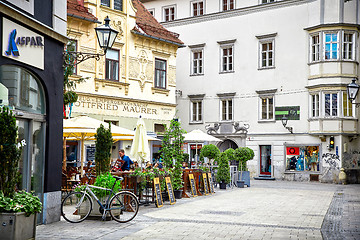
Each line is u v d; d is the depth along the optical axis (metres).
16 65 10.70
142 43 29.62
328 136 33.81
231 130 38.56
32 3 11.38
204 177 21.25
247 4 38.34
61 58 13.00
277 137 36.28
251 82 37.88
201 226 11.86
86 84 25.78
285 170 35.72
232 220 13.06
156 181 16.30
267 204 17.45
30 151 11.40
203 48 40.53
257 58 37.72
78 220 12.17
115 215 12.48
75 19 24.92
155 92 30.73
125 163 18.02
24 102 11.21
